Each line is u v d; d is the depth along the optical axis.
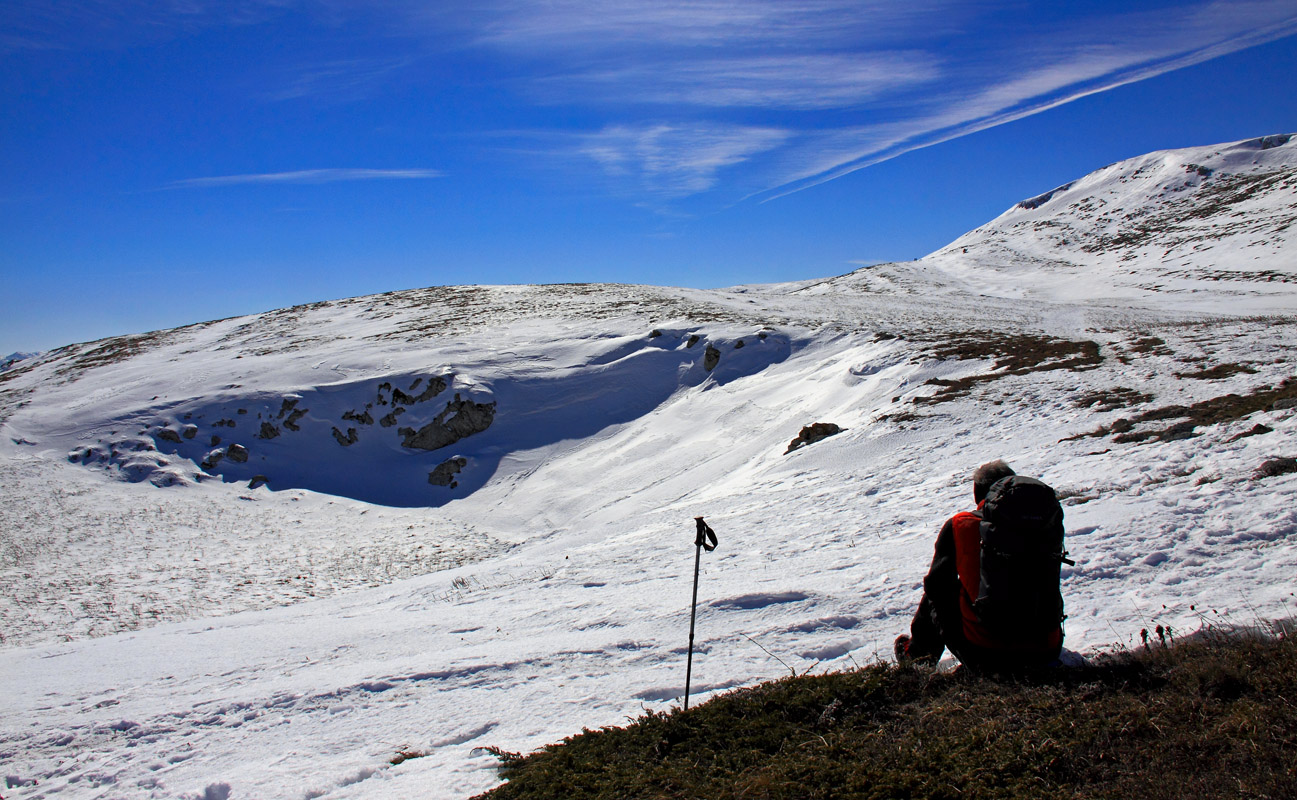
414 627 11.21
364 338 53.94
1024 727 3.48
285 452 39.72
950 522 4.31
